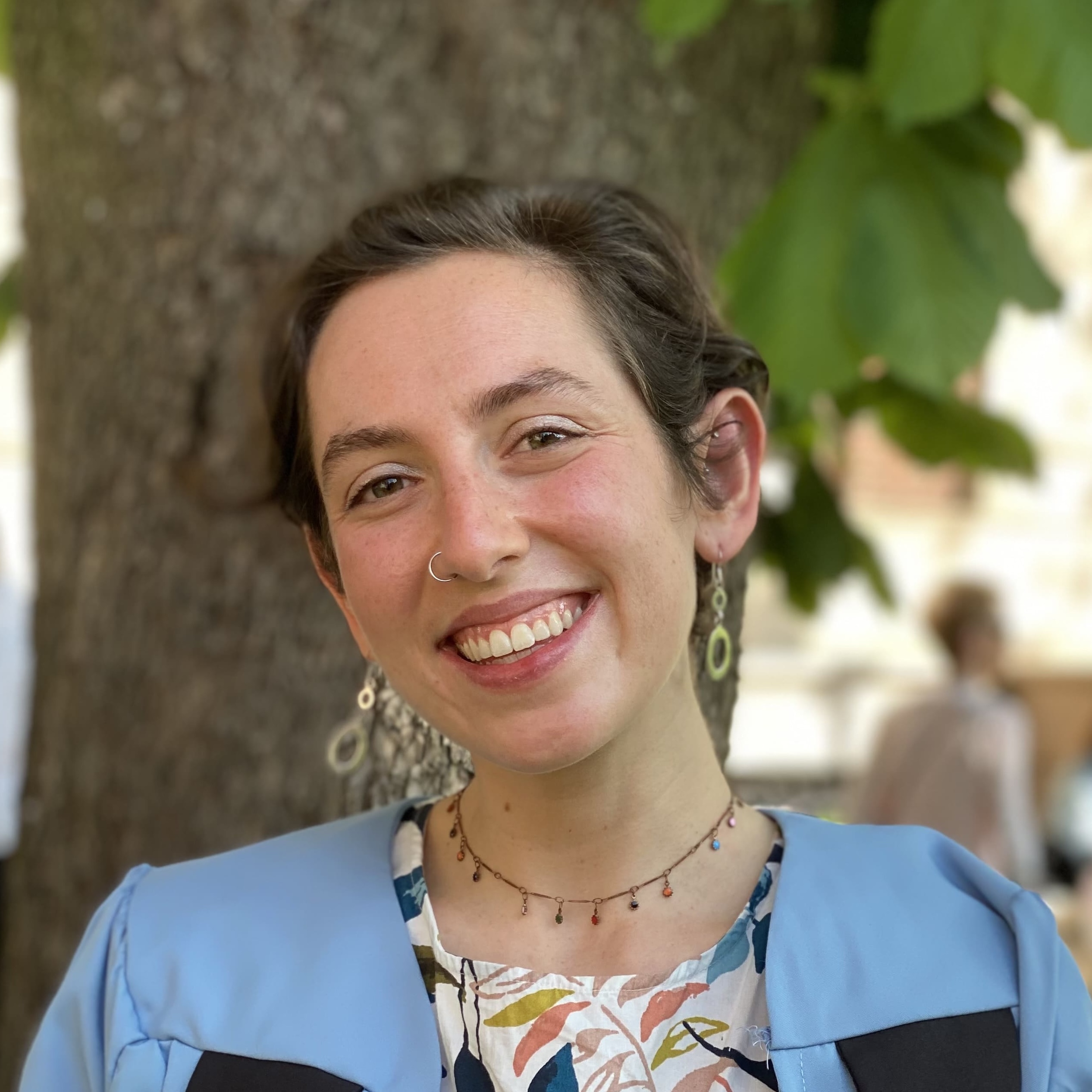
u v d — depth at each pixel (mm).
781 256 1704
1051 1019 1117
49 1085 1282
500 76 2037
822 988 1140
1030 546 7102
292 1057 1160
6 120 5266
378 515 1168
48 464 2199
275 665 2039
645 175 2082
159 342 2051
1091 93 1560
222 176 2018
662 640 1143
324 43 2014
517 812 1234
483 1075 1145
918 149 1740
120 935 1313
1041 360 6832
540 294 1162
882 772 4328
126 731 2074
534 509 1106
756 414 1320
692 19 1711
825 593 2406
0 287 2553
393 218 1234
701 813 1249
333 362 1185
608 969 1189
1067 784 5680
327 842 1354
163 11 2025
